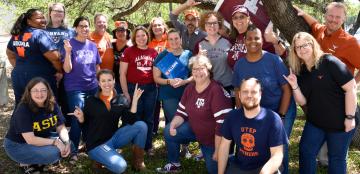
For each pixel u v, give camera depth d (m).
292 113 3.80
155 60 4.51
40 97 3.82
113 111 4.02
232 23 4.17
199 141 4.00
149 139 4.82
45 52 4.25
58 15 4.71
